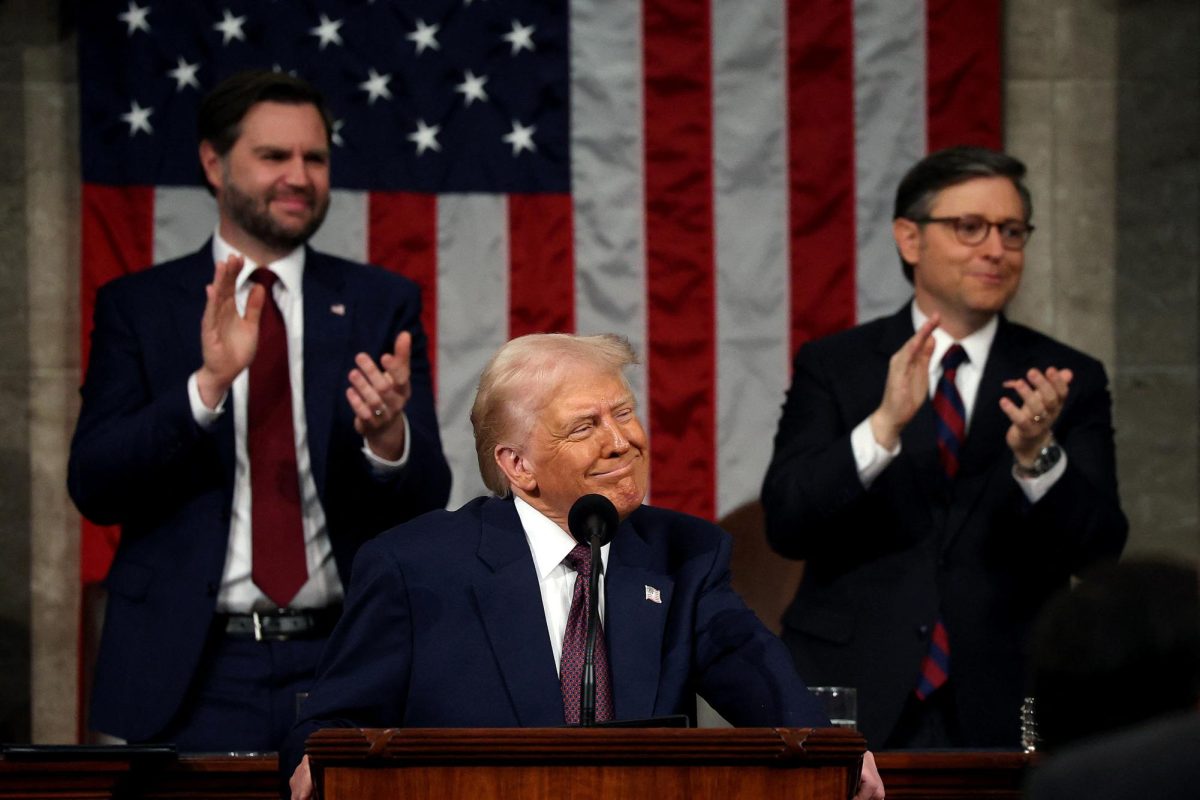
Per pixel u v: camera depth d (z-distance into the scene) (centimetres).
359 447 1689
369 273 1825
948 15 2484
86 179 2367
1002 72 2548
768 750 974
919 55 2478
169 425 1608
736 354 2461
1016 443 1639
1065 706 712
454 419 2430
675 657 1166
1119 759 661
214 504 1656
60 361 2464
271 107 1777
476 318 2444
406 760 970
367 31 2444
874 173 2473
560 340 1213
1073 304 2541
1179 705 696
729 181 2472
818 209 2470
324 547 1683
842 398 1778
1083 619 712
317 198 1791
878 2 2483
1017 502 1692
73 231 2469
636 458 1188
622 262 2462
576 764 977
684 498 2442
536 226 2461
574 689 1146
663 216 2469
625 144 2472
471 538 1195
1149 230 2547
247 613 1655
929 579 1675
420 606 1157
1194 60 2552
